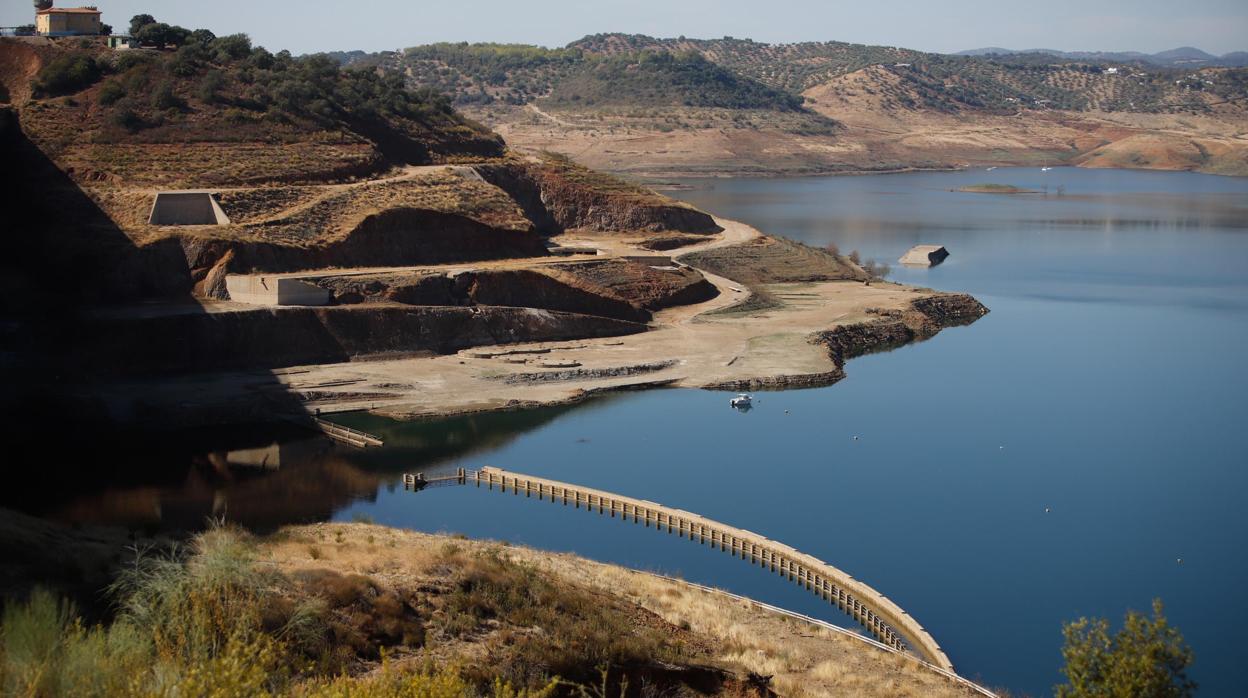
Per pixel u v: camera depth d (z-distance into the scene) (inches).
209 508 2711.6
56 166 4820.4
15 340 3663.9
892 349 4975.4
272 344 4052.7
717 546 2682.1
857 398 4089.6
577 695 1346.0
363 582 1493.6
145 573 1336.1
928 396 4131.4
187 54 5841.5
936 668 1815.9
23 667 993.5
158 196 4618.6
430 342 4360.2
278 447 3307.1
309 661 1248.8
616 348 4574.3
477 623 1480.1
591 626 1520.7
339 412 3688.5
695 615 1843.0
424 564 1640.0
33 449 3149.6
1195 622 2315.5
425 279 4594.0
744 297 5664.4
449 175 5782.5
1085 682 1266.0
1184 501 3046.3
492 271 4783.5
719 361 4446.4
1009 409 3961.6
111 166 4886.8
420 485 3011.8
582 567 2138.3
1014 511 2950.3
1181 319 5659.5
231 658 1021.8
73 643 1044.5
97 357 3722.9
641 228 7042.3
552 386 4062.5
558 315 4704.7
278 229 4714.6
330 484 2997.0
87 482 2883.9
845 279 6412.4
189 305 4156.0
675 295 5447.8
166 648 1108.5
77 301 4099.4
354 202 5073.8
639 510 2861.7
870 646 1893.5
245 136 5447.8
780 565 2541.8
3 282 4047.7
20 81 5516.7
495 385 4015.8
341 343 4175.7
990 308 5949.8
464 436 3516.2
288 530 2285.9
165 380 3777.1
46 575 1434.5
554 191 7017.7
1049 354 4862.2
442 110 7249.0
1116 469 3312.0
